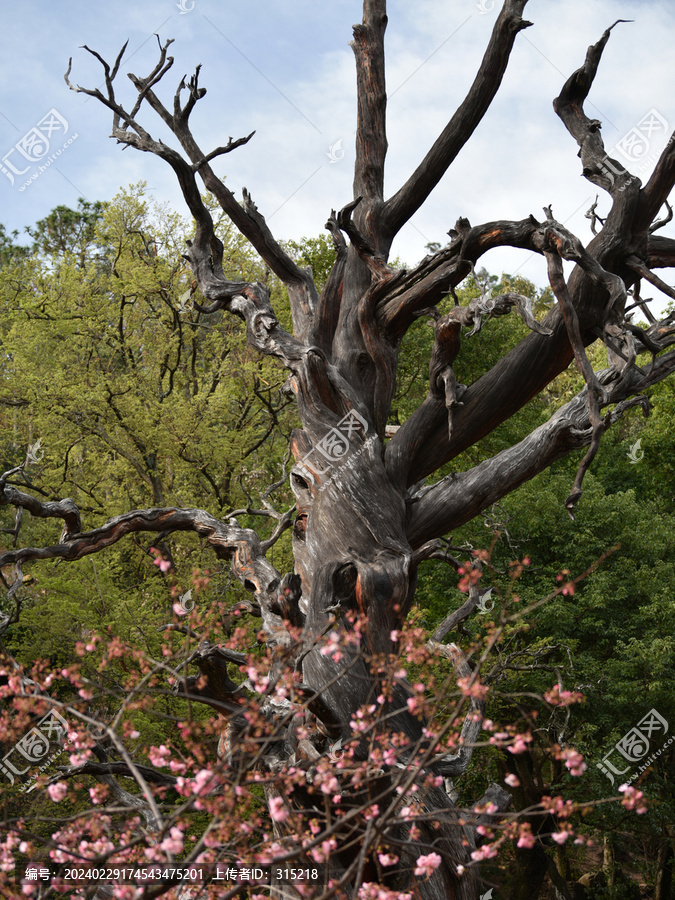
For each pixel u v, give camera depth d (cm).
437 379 900
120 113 1013
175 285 1923
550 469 2394
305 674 723
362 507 823
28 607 1488
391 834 598
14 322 1998
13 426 1933
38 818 334
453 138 992
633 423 2923
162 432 1717
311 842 310
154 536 1722
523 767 1616
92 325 1905
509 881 1587
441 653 794
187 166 1009
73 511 914
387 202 1038
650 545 1758
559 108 953
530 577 1744
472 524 1784
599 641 1670
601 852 2120
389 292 931
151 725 1135
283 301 2039
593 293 855
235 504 1881
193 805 315
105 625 1257
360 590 770
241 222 1044
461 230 856
